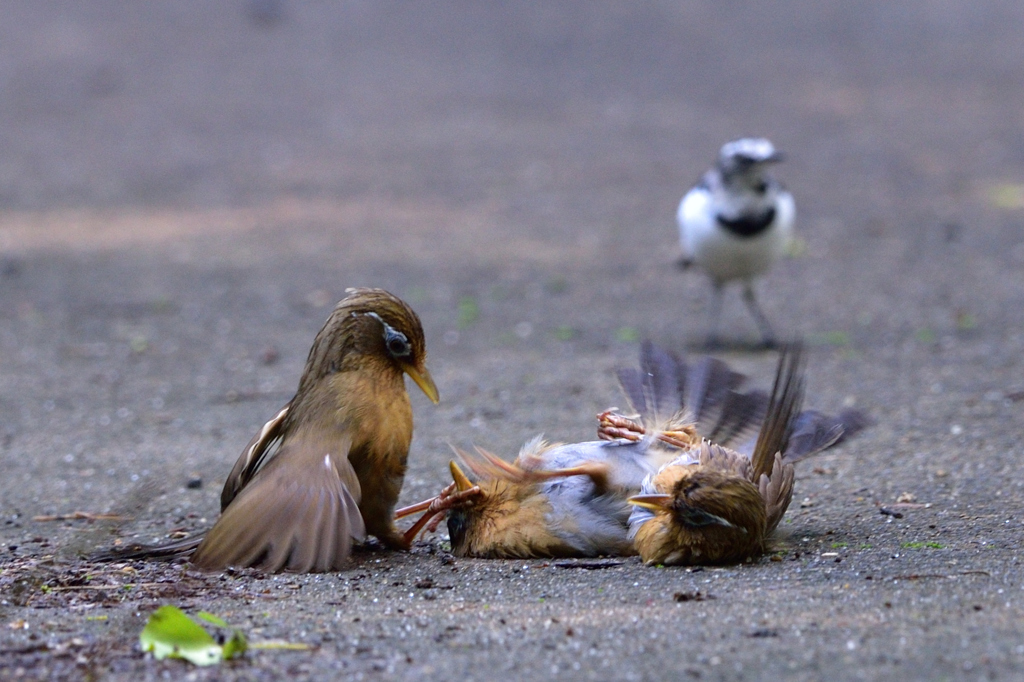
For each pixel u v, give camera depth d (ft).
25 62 141.49
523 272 66.64
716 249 49.98
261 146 105.91
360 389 25.61
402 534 26.71
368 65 142.92
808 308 57.93
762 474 25.86
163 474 34.27
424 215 81.97
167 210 83.82
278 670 18.35
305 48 151.64
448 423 39.86
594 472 25.66
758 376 45.24
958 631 19.03
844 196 85.20
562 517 25.38
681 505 23.81
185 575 23.79
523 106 122.52
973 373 44.29
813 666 17.98
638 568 24.09
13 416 42.06
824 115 116.47
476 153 102.63
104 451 37.14
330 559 23.81
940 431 36.24
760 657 18.38
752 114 117.60
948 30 157.48
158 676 18.20
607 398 42.75
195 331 55.31
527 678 17.90
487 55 148.05
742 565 24.03
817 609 20.45
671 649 18.83
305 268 67.72
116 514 30.32
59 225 79.20
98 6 168.45
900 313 55.67
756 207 49.42
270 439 26.37
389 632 19.97
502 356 50.08
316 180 93.35
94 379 47.47
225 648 18.79
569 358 49.52
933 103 120.88
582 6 169.99
